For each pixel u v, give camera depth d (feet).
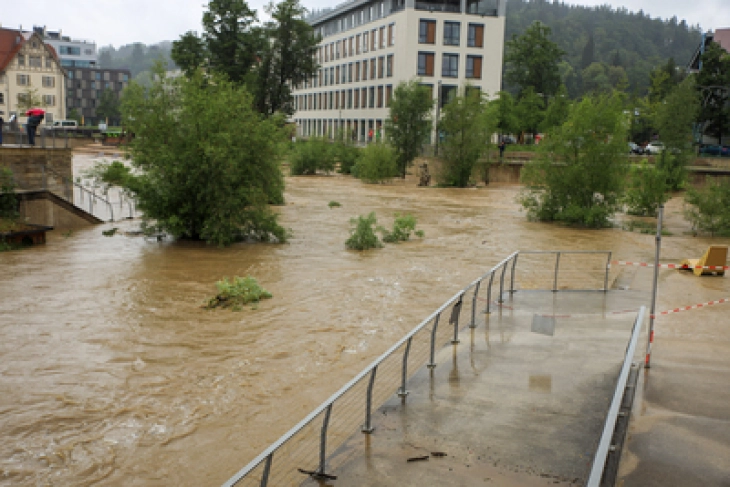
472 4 233.14
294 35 216.33
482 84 232.12
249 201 76.48
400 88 189.88
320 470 21.09
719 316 44.32
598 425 24.11
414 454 21.98
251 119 78.23
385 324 43.62
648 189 116.26
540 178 104.73
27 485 23.82
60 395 31.68
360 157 200.64
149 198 76.33
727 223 90.89
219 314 46.14
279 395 31.63
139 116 76.07
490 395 27.04
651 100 247.91
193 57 189.88
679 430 24.21
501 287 43.80
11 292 51.65
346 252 72.64
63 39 518.78
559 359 31.76
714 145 211.00
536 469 20.81
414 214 111.24
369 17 257.55
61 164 94.02
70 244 75.61
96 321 43.96
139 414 29.60
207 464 25.16
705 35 237.04
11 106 322.75
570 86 524.52
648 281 57.88
